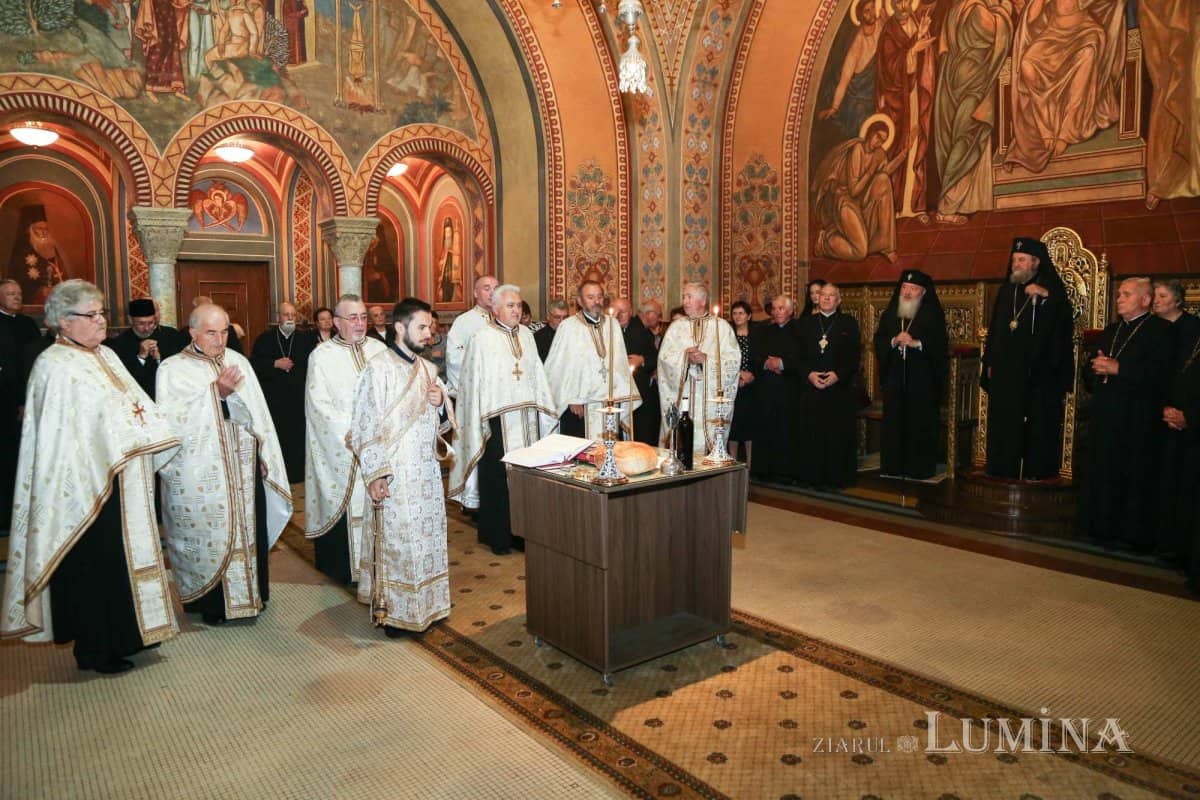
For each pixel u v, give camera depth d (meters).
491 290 6.51
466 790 3.17
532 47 9.92
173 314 8.77
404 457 4.50
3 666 4.35
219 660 4.40
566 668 4.25
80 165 13.23
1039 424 7.03
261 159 14.36
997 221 8.34
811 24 9.79
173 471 4.68
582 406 6.69
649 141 10.55
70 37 8.07
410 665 4.32
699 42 10.31
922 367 7.94
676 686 4.03
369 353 5.77
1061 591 5.27
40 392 3.96
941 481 7.86
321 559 5.86
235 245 14.40
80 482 3.98
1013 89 8.12
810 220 10.16
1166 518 5.64
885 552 6.14
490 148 10.70
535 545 4.45
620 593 4.50
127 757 3.43
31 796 3.15
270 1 9.10
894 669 4.18
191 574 4.76
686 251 10.76
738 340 8.49
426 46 10.13
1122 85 7.36
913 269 8.36
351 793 3.16
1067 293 7.30
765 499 7.89
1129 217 7.39
